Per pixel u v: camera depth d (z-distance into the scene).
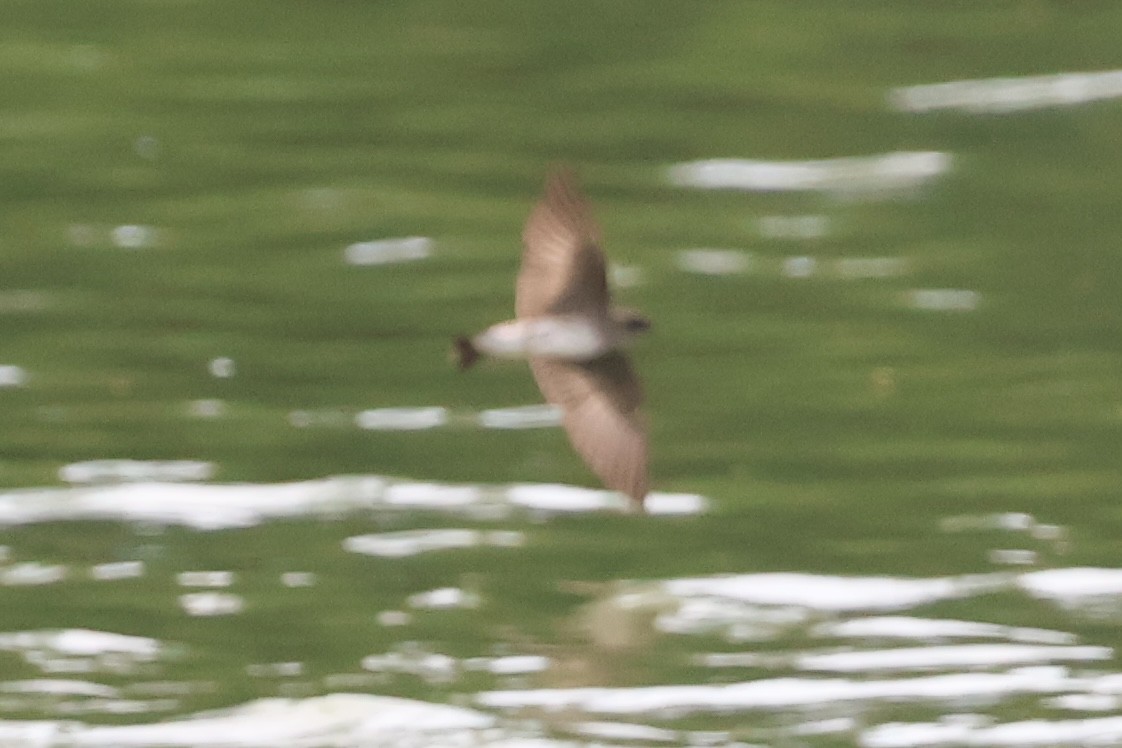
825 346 18.53
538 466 16.42
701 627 14.20
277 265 20.09
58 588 14.62
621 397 8.73
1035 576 14.84
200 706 13.16
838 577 14.82
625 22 26.66
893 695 13.33
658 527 15.58
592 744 12.71
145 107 23.98
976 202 21.84
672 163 22.73
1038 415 17.25
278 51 25.77
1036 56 25.34
